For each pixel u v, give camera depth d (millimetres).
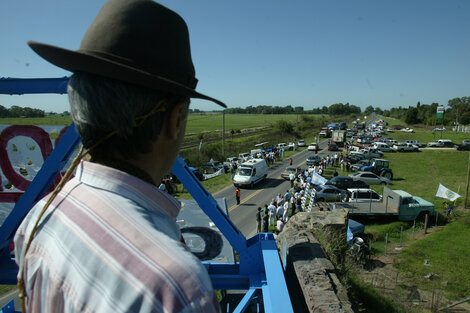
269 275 2066
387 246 15211
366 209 18891
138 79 656
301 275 3051
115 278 565
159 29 702
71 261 614
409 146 48750
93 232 624
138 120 692
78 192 713
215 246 2758
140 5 695
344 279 4551
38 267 675
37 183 2051
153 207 727
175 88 701
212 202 2303
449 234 16562
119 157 734
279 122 74688
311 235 3865
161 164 812
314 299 2738
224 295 3531
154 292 534
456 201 22781
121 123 671
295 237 3791
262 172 28734
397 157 43406
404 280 11586
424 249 14648
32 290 678
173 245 620
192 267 583
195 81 862
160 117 729
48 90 2266
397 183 28844
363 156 39250
